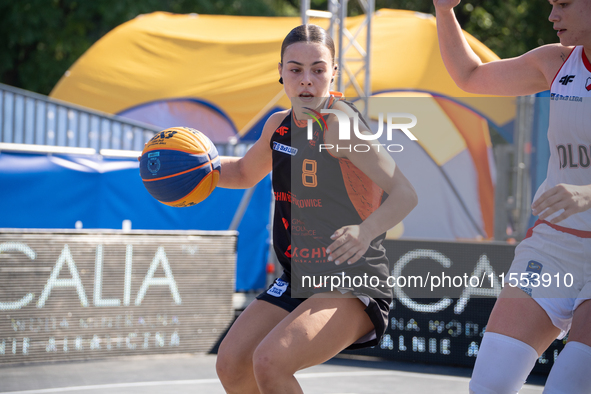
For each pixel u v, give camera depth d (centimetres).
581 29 353
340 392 780
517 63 414
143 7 3222
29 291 902
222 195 1323
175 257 1001
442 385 819
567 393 340
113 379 831
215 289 1030
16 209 1197
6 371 859
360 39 1867
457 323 905
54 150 1231
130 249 969
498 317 378
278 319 403
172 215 1311
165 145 424
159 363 939
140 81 2061
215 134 1967
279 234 414
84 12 3152
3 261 885
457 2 420
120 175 1281
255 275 1327
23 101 1650
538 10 3198
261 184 1336
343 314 369
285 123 402
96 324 944
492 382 361
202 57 2095
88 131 1678
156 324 984
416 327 930
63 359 921
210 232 1030
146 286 978
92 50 2183
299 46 377
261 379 352
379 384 822
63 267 924
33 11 3136
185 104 1997
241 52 2083
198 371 891
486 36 3678
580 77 367
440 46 438
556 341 867
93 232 946
